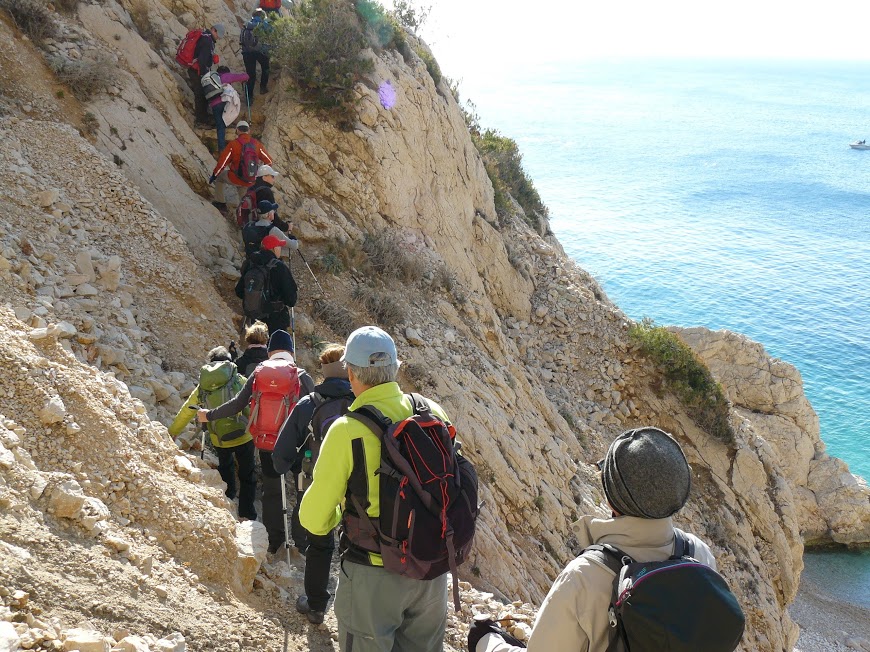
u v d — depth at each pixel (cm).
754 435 1997
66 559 377
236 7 1430
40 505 400
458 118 1716
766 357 3316
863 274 9375
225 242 1052
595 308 1939
